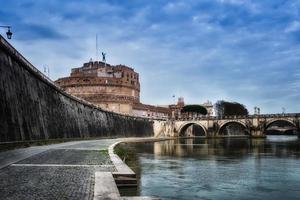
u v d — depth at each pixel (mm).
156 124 159250
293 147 75125
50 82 60406
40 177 18281
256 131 141625
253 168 36344
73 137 74625
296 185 25844
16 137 39406
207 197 21328
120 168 22547
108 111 110312
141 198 13250
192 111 196750
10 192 14148
